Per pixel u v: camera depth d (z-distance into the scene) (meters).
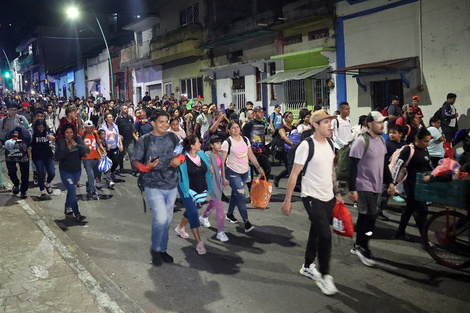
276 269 4.98
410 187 5.71
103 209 8.03
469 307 3.98
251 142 8.34
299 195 8.90
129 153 12.00
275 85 20.16
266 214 7.46
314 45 17.72
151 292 4.45
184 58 27.30
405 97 13.86
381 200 6.71
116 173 12.09
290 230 6.51
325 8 16.58
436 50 12.85
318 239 4.37
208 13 24.81
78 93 48.16
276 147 9.37
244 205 6.38
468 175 4.78
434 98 13.04
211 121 13.23
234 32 22.38
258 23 20.23
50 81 59.91
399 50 13.95
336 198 4.70
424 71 13.24
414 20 13.38
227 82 23.64
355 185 4.91
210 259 5.35
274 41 20.05
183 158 5.09
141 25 31.98
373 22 14.78
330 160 4.46
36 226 6.61
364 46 15.22
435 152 7.84
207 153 5.95
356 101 15.79
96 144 8.91
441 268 4.92
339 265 5.05
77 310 3.93
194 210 5.43
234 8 25.03
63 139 7.09
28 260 5.18
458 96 12.41
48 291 4.32
